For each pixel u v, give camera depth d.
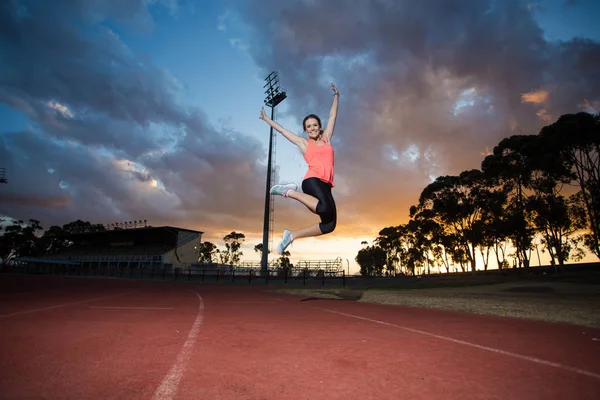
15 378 2.48
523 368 2.95
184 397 2.17
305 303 10.93
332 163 3.89
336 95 4.34
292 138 4.07
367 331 4.98
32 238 85.50
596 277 25.72
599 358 3.33
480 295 15.75
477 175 43.34
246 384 2.46
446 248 49.69
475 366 3.01
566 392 2.34
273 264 58.09
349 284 31.78
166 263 54.94
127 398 2.13
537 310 8.29
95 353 3.26
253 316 6.73
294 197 3.71
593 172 32.25
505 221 38.09
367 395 2.27
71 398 2.12
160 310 7.36
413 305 10.66
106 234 70.19
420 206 49.12
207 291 18.16
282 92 49.19
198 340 3.99
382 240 76.75
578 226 35.12
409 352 3.54
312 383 2.51
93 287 18.98
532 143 34.78
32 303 8.23
